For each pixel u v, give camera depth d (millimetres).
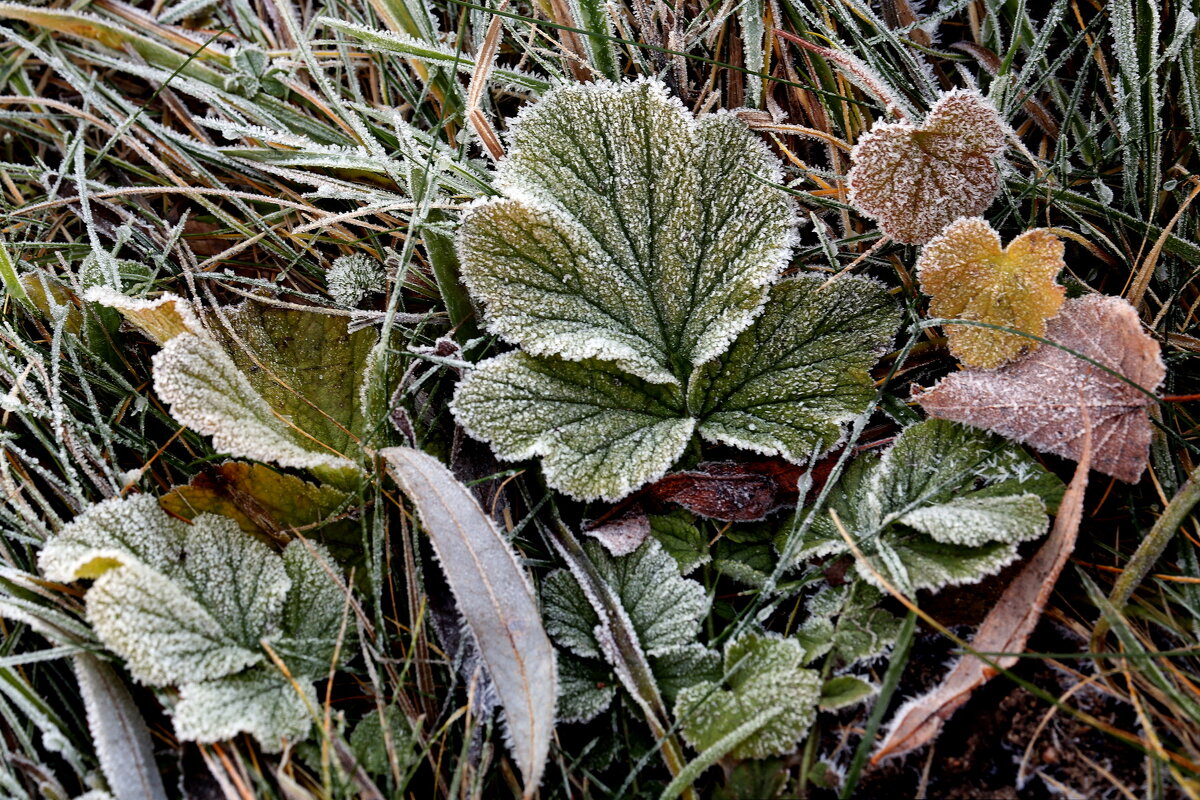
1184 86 601
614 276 602
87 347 618
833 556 582
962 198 590
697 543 593
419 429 607
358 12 675
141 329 607
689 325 604
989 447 583
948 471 582
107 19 672
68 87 682
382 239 646
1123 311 574
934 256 583
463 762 562
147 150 647
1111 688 557
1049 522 565
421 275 629
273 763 561
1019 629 560
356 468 591
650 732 575
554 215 596
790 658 565
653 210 603
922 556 572
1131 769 550
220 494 593
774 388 599
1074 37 626
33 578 577
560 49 638
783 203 600
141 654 557
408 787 570
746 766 560
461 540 574
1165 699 556
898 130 583
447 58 624
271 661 572
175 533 583
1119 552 581
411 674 584
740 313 597
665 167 602
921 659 569
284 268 646
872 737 548
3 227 649
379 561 583
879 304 600
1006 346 584
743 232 601
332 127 658
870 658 568
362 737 568
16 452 596
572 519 603
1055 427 577
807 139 631
